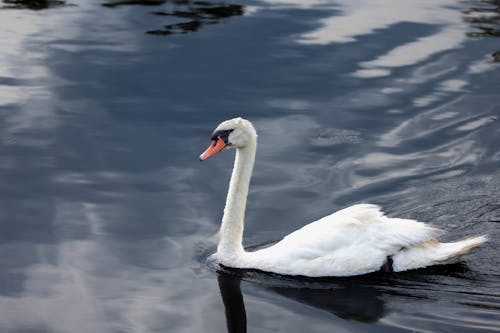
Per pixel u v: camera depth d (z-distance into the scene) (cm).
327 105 1967
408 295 1291
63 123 1852
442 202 1580
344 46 2266
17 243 1424
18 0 2622
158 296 1287
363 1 2619
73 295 1283
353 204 1570
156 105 1947
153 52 2209
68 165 1684
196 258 1405
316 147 1784
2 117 1862
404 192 1619
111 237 1452
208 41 2280
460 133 1841
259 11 2508
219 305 1266
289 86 2052
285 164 1716
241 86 2047
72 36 2309
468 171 1695
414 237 1366
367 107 1956
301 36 2325
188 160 1723
